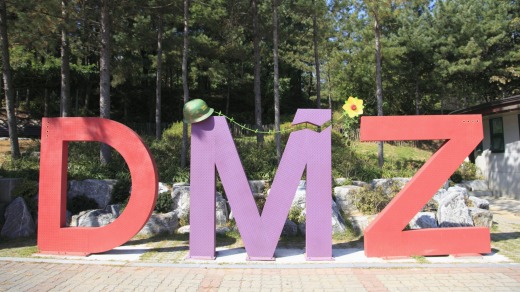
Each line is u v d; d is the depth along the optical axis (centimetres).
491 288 474
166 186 930
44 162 650
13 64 1841
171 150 1320
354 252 654
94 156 1176
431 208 882
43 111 2230
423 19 1991
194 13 1509
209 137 621
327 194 607
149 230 784
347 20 1809
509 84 2055
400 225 613
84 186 905
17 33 1138
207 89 2769
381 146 1284
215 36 1983
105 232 632
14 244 723
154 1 1356
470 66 1806
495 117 1323
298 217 817
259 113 1416
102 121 639
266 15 1537
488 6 1991
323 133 614
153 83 2464
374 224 616
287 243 735
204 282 504
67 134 645
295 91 2838
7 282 504
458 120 619
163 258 622
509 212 1025
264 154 1246
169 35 1648
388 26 1998
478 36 1853
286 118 2319
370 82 1980
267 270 557
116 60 1577
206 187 617
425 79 1995
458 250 617
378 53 1373
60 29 1076
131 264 584
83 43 1378
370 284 493
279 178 611
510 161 1241
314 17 1598
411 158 1569
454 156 614
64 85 1333
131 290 474
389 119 618
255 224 609
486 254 630
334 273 541
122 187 917
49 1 982
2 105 2267
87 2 1220
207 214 615
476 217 824
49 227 643
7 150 1373
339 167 1141
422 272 542
